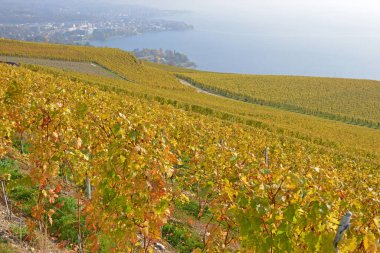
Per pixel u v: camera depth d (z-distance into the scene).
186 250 9.66
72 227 8.75
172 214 11.12
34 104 7.47
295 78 100.69
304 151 27.20
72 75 54.25
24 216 9.11
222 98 70.19
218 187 8.03
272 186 5.48
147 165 5.67
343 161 25.64
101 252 7.81
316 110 68.12
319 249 4.75
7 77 20.00
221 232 6.67
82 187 11.53
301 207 5.02
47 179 7.44
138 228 5.92
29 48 86.88
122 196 5.54
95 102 15.79
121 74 80.62
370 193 7.41
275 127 41.31
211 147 10.29
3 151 10.27
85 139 8.41
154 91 57.50
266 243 4.88
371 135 47.72
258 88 84.75
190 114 34.75
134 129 6.06
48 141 7.08
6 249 6.91
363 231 5.01
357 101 76.38
